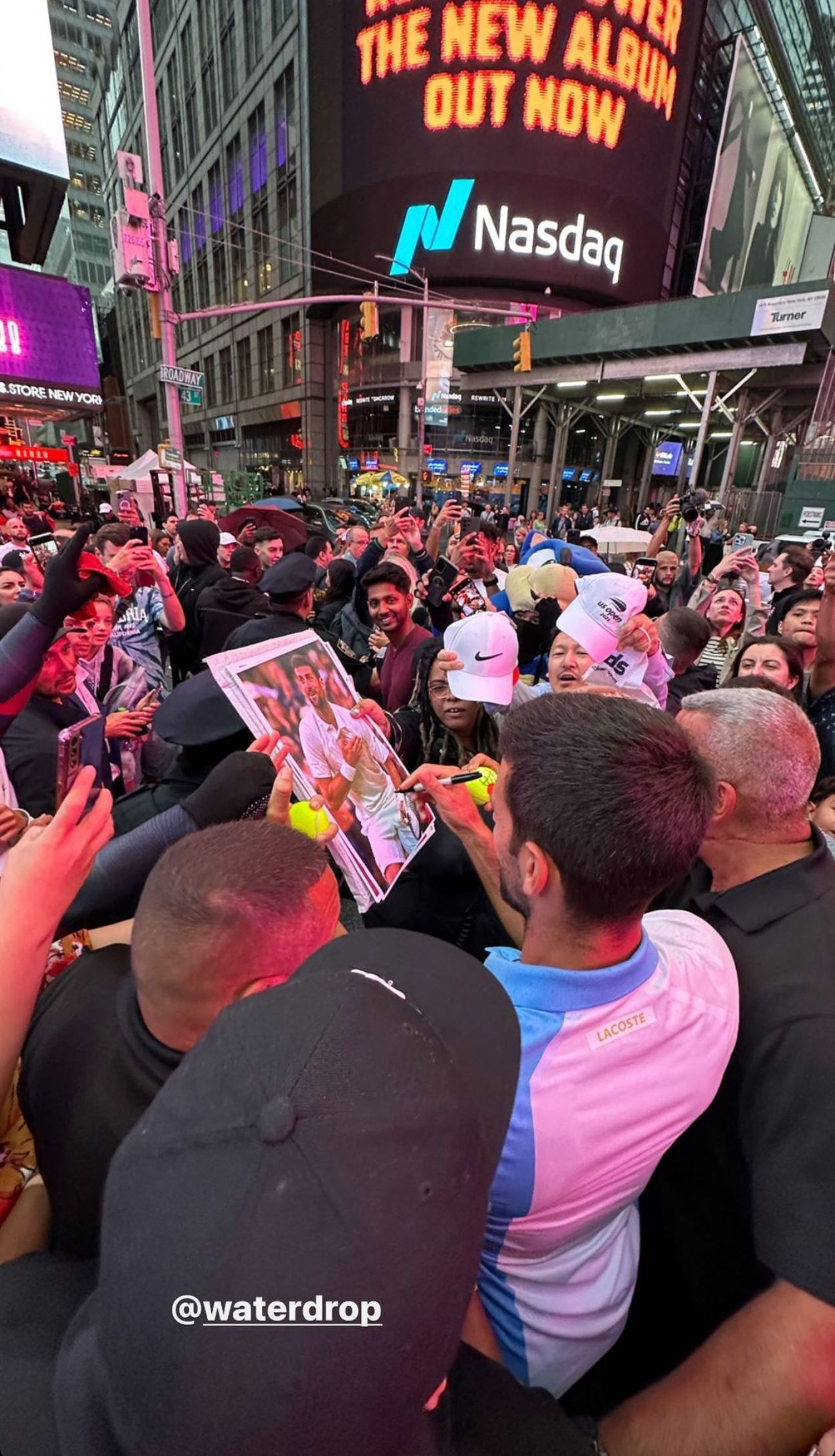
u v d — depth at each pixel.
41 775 1.84
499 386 22.39
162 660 4.58
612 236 33.00
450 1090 0.42
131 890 1.22
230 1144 0.38
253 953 0.67
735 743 1.06
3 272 14.11
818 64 41.84
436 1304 0.38
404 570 3.13
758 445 32.75
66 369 15.24
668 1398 0.71
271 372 42.69
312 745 1.46
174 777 1.68
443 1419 0.52
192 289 51.12
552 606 3.64
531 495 35.47
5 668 1.58
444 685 2.10
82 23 64.12
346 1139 0.38
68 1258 0.66
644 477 36.62
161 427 55.94
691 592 5.12
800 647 2.63
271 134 36.53
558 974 0.76
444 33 29.17
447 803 1.37
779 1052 0.83
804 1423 0.64
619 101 30.41
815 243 48.16
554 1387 0.82
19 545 5.89
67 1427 0.43
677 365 18.06
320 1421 0.35
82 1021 0.79
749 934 0.97
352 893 1.39
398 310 34.75
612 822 0.70
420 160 31.41
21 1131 0.91
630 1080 0.74
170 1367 0.35
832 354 15.91
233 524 6.80
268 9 34.19
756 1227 0.80
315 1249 0.35
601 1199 0.77
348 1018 0.43
